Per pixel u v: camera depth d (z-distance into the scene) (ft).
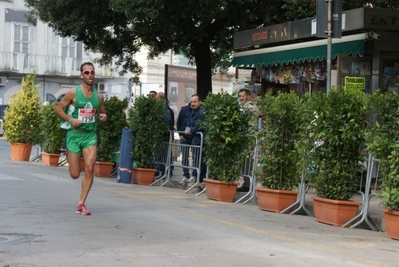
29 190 44.60
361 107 37.19
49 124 68.08
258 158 43.75
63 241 28.43
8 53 155.94
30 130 72.84
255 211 42.11
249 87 62.59
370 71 51.88
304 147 39.34
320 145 38.29
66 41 164.66
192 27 70.03
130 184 54.75
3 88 158.61
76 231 30.81
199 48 76.69
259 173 43.60
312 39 54.95
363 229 37.40
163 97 60.18
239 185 51.21
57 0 70.28
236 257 26.63
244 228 34.50
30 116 72.84
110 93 173.06
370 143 35.27
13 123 72.69
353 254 29.27
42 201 39.88
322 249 29.91
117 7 63.26
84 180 35.91
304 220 39.42
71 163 35.91
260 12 68.95
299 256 27.66
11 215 34.37
